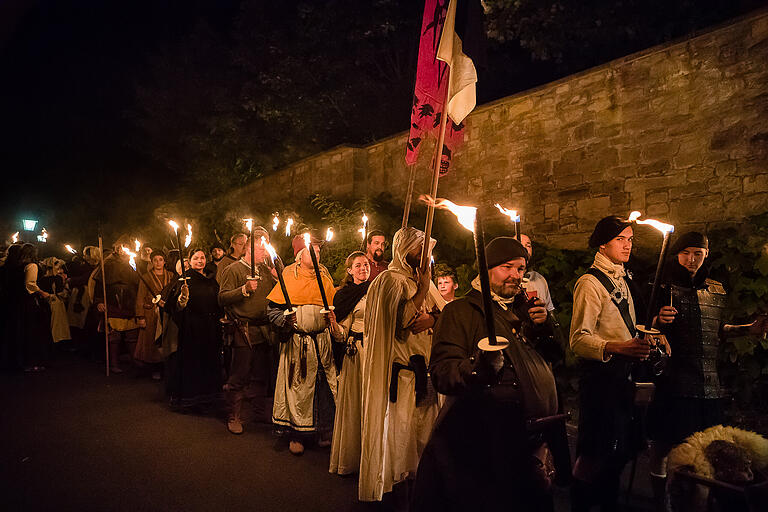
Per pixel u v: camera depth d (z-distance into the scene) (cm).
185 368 690
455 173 1005
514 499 273
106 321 937
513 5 1080
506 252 305
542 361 298
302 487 473
